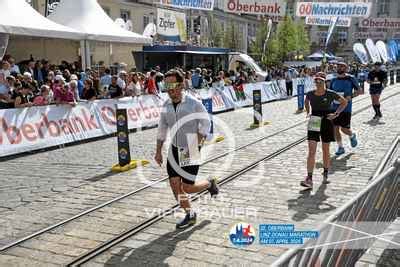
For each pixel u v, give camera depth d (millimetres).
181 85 4992
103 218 5543
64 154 9742
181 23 20828
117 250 4605
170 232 5055
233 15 45688
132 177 7539
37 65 13953
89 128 11617
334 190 6543
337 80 8922
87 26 15414
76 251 4602
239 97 19297
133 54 22500
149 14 30656
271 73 28500
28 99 10836
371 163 8148
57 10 15867
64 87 11164
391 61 43812
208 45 35000
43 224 5391
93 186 7016
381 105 18625
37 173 7977
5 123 9547
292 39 47469
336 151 9055
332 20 30312
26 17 13102
